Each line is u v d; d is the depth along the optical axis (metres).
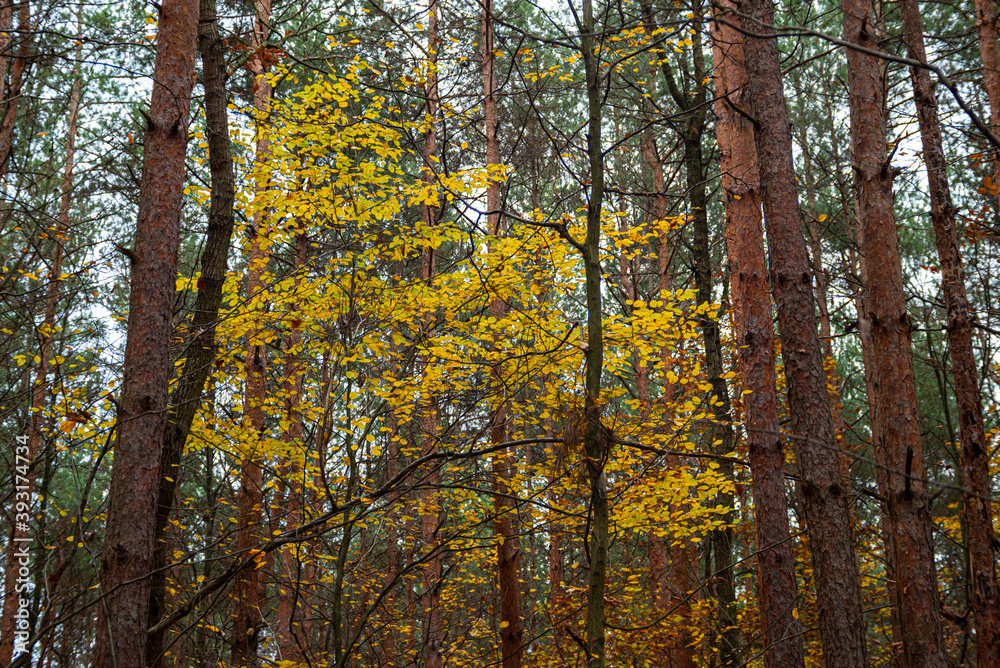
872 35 5.41
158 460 4.52
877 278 5.17
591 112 5.46
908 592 4.75
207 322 6.20
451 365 6.27
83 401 5.82
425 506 7.75
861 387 15.07
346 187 6.35
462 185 6.36
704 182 6.94
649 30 6.84
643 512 6.75
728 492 7.17
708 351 9.09
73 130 10.79
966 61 10.23
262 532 7.32
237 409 7.33
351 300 5.79
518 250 6.29
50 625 4.62
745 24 5.81
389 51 9.11
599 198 5.29
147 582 4.30
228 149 6.74
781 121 5.70
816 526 4.96
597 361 4.91
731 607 8.52
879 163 5.25
